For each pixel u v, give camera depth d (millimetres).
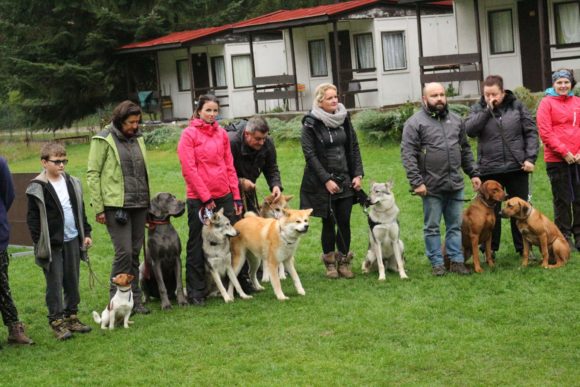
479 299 6922
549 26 18531
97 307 7816
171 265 7578
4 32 29422
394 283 7734
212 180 7555
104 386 5543
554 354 5547
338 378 5371
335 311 6879
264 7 33875
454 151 7648
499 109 8023
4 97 34531
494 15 19203
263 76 24188
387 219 7859
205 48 25828
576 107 8250
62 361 6152
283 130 18594
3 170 6508
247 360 5844
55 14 29344
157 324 6941
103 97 30078
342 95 20453
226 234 7465
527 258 7930
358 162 8102
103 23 28328
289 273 7895
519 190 8125
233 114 25000
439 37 21672
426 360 5590
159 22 28891
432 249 7863
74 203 6828
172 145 21109
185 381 5512
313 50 22797
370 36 21219
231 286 7672
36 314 7723
